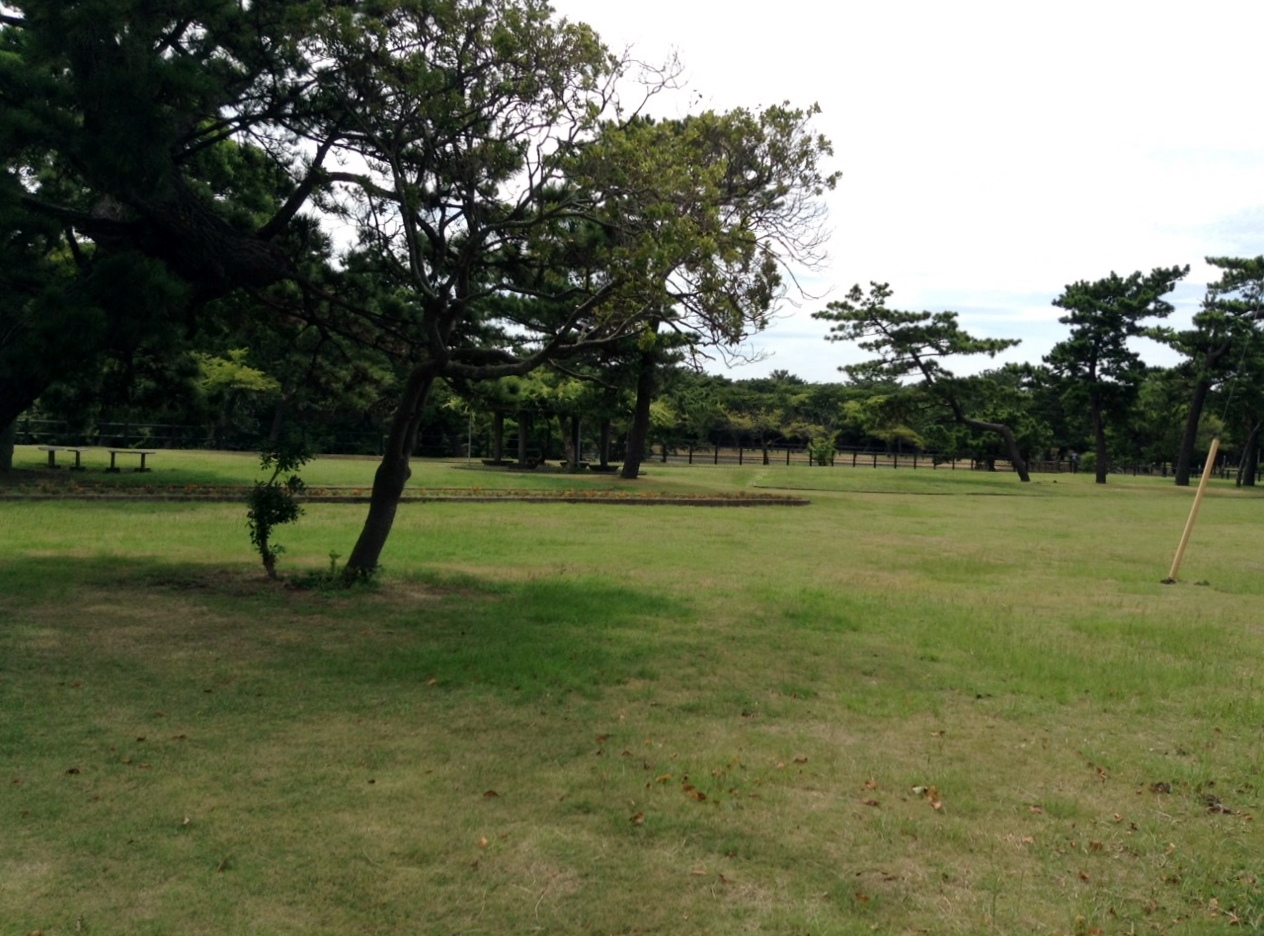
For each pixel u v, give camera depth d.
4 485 18.69
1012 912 3.94
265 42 10.12
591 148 9.13
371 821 4.53
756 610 10.09
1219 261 46.59
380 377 16.08
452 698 6.45
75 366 8.84
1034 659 8.23
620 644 8.20
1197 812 5.07
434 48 9.77
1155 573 14.89
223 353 33.44
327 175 10.77
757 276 9.66
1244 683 7.79
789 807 4.89
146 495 18.16
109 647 7.43
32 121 8.45
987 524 23.27
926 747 5.92
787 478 38.44
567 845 4.37
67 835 4.29
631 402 34.41
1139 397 53.44
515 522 18.16
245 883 3.95
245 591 9.80
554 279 11.17
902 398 43.78
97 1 8.44
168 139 9.02
